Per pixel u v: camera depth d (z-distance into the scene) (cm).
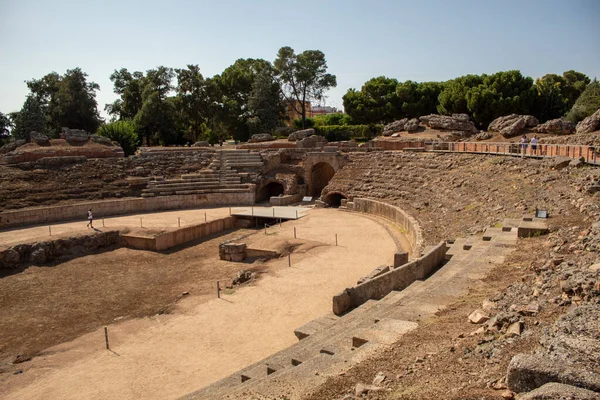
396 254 2375
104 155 6006
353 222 4147
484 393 752
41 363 1905
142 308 2520
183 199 5191
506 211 2658
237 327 2145
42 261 3403
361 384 896
